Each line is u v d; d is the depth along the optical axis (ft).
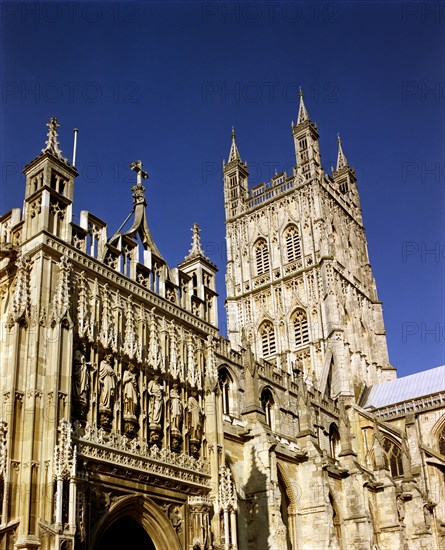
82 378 110.32
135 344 125.70
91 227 128.06
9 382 102.83
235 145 449.89
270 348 367.66
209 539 125.08
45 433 101.09
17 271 111.86
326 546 197.36
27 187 123.13
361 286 406.41
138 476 115.34
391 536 246.27
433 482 282.97
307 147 406.82
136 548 129.49
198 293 154.61
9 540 92.63
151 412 124.06
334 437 277.64
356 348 363.56
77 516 99.81
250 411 193.77
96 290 120.88
